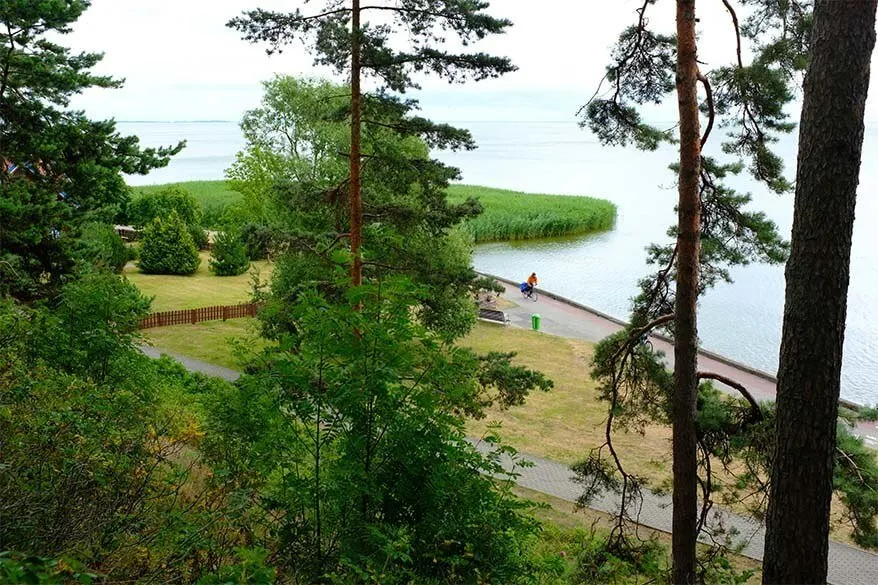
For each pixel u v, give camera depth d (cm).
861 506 798
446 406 556
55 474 548
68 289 884
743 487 912
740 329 3075
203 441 659
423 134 1222
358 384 502
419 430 522
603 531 1309
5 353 734
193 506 583
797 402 505
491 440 584
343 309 529
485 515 532
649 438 1830
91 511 509
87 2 1370
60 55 1376
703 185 888
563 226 5912
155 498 608
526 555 608
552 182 11606
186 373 1780
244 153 3706
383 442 524
